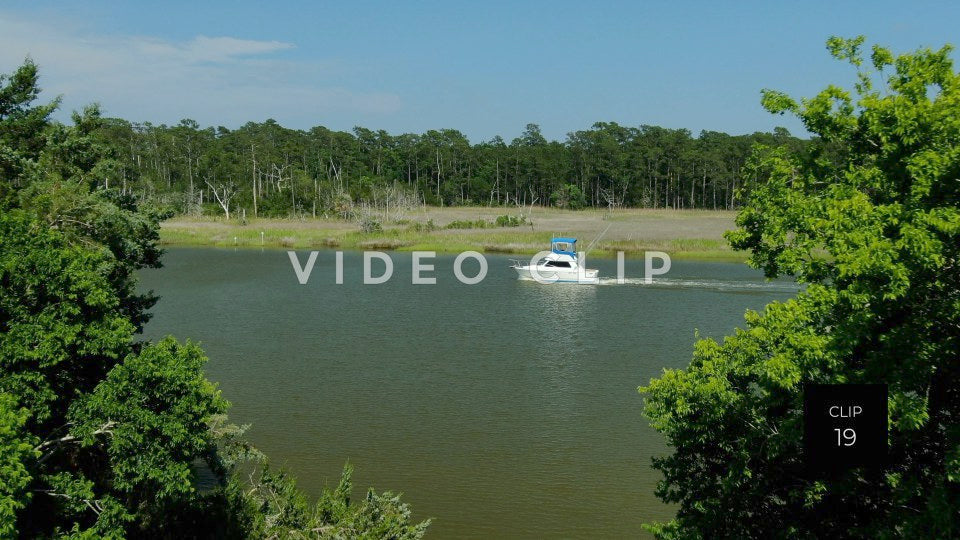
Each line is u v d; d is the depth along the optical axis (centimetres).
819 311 1279
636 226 10869
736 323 4412
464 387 3075
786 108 1520
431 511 2003
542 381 3164
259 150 15900
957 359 1187
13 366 1377
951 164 1141
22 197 2294
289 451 2391
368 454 2367
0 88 2844
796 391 1277
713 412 1413
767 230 1491
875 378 1189
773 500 1422
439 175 17000
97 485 1709
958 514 1049
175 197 13375
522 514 1988
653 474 2236
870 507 1278
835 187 1370
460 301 5281
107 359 1541
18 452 1112
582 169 16388
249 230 10769
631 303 5162
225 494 1625
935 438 1259
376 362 3472
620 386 3091
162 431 1323
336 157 17000
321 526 1573
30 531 1351
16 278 1395
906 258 1138
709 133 18375
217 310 4831
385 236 9850
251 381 3145
